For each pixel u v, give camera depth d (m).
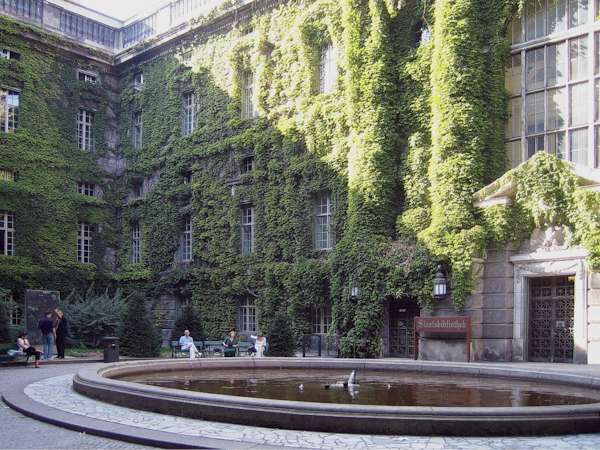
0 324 30.70
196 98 37.53
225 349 27.06
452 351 23.77
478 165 24.44
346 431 9.61
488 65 25.28
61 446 9.26
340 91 29.67
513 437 9.43
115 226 41.12
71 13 40.69
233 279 33.66
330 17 30.27
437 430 9.45
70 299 36.53
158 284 37.69
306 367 18.72
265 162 32.88
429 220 25.86
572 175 21.91
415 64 26.92
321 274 29.17
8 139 36.28
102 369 15.23
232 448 8.62
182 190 37.22
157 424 10.30
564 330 22.78
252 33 34.69
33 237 36.75
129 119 41.62
